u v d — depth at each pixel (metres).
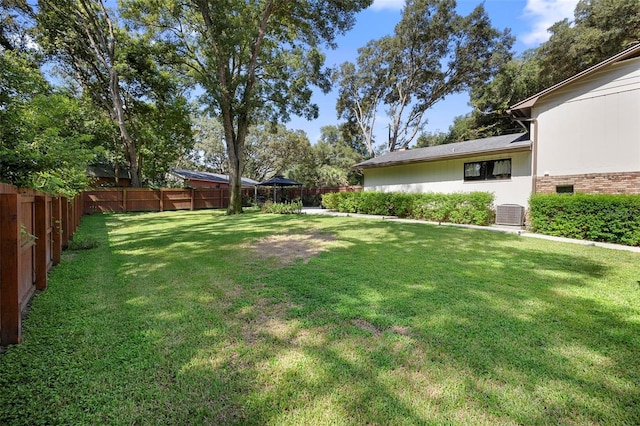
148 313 3.10
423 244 6.89
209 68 14.28
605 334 2.69
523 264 5.10
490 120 24.50
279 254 5.86
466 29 22.27
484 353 2.37
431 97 25.67
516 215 10.09
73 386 1.94
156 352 2.36
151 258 5.55
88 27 15.85
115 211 16.72
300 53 15.52
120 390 1.91
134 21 14.38
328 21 13.77
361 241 7.28
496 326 2.83
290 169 33.00
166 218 13.34
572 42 17.12
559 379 2.06
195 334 2.66
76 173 5.65
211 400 1.84
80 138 5.54
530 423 1.67
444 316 3.04
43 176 3.82
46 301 3.39
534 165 9.85
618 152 8.30
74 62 16.52
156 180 23.72
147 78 17.25
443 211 11.48
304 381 2.01
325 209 19.14
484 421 1.68
